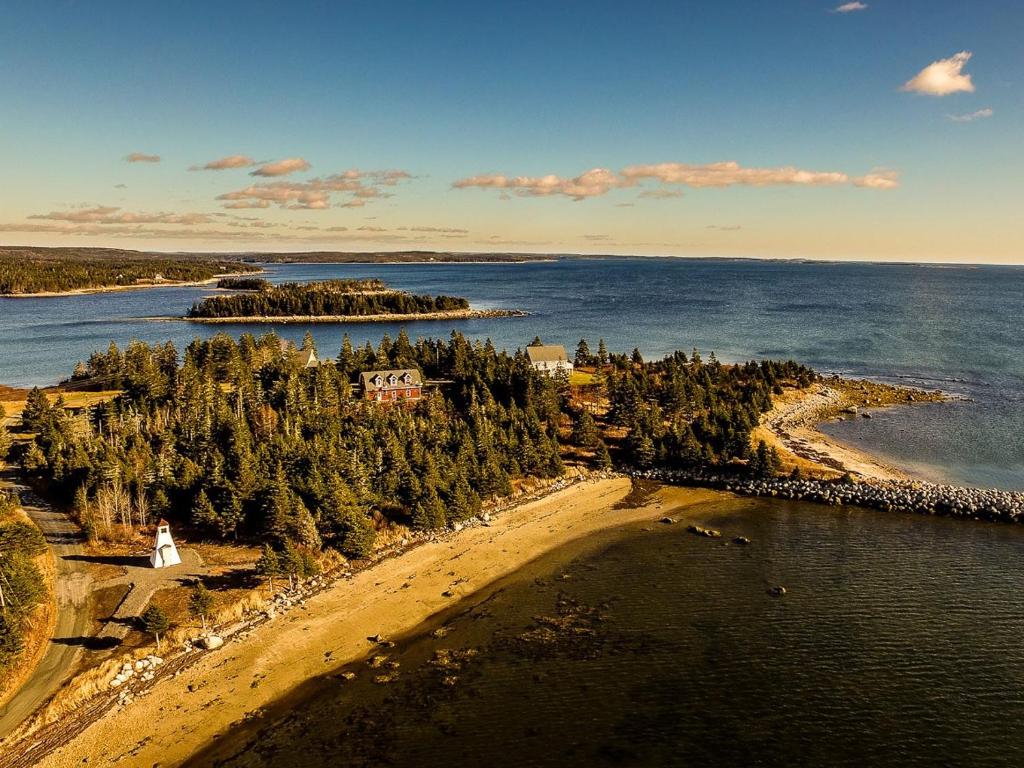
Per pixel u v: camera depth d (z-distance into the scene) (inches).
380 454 3732.8
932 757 1859.0
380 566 3061.0
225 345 7308.1
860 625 2511.1
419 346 7406.5
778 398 6215.6
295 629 2544.3
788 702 2087.8
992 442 4968.0
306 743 1958.7
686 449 4315.9
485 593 2847.0
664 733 1968.5
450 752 1909.4
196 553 3090.6
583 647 2410.2
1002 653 2319.1
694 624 2541.8
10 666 2199.8
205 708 2113.7
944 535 3329.2
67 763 1888.5
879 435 5182.1
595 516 3678.6
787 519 3595.0
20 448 4608.8
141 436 4288.9
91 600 2667.3
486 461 3902.6
